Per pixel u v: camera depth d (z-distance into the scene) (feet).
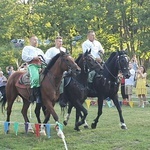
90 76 41.60
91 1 96.68
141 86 65.67
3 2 110.63
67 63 36.04
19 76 39.65
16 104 72.38
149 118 49.70
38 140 35.63
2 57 109.60
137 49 96.17
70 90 39.32
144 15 89.35
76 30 104.06
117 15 98.32
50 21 103.30
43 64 37.91
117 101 41.57
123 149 31.94
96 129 41.22
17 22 111.45
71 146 33.14
